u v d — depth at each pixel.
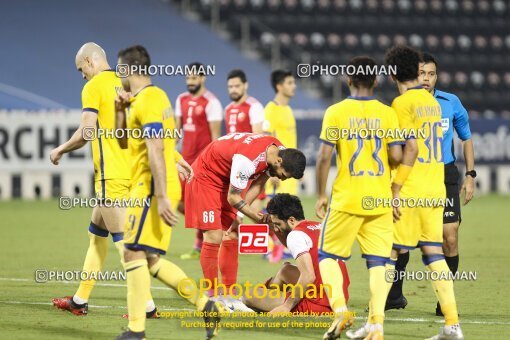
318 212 21.06
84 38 80.12
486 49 94.25
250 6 89.75
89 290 24.22
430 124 21.44
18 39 78.75
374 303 20.33
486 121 74.44
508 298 27.53
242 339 21.09
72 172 66.12
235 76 39.44
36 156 65.62
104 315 24.14
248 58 82.81
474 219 55.44
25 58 77.25
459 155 72.81
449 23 94.50
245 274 32.94
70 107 73.81
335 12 91.88
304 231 23.45
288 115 41.28
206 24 88.38
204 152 25.67
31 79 75.44
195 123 39.72
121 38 81.25
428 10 94.56
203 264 25.36
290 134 41.38
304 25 90.12
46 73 76.38
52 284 29.66
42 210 58.81
